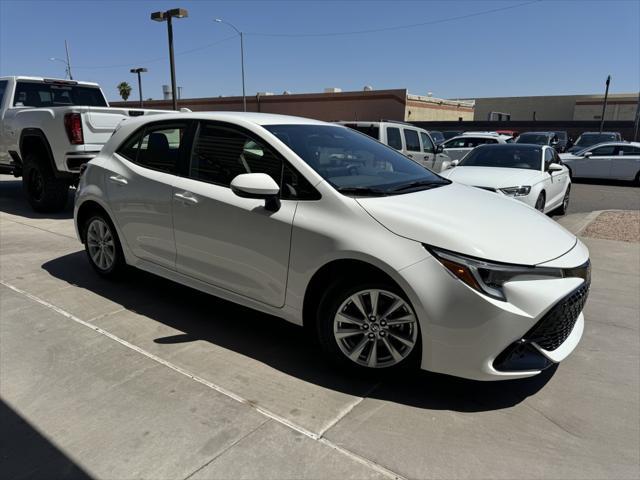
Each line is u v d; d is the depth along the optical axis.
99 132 7.57
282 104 49.81
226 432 2.69
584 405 3.05
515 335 2.78
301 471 2.42
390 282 2.96
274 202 3.36
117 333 3.85
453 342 2.82
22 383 3.13
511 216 3.38
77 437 2.64
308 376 3.28
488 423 2.84
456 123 43.19
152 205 4.14
